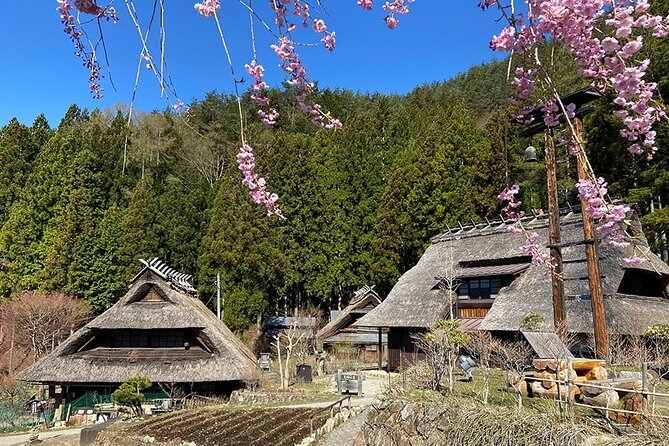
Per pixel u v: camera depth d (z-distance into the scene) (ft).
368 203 100.07
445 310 57.06
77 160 103.40
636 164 61.82
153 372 58.34
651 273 49.47
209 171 128.06
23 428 57.72
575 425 18.81
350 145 103.76
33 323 78.84
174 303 66.18
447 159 90.02
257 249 91.30
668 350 37.29
